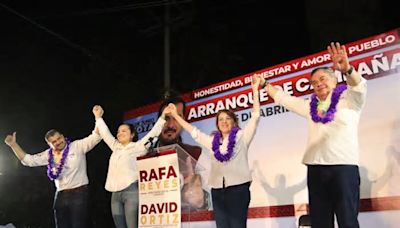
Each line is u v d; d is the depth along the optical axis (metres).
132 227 4.90
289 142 5.79
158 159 3.91
